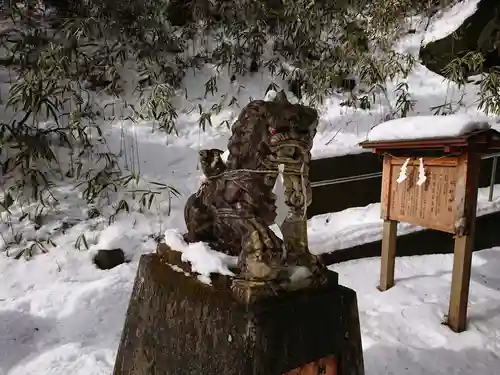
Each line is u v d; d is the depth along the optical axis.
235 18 6.54
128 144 4.55
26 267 3.38
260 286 1.36
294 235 1.48
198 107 5.32
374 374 2.55
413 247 4.25
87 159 4.28
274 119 1.39
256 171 1.46
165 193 4.13
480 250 4.40
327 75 5.84
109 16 5.66
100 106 4.94
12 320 2.85
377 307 3.31
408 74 6.39
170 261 1.74
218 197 1.56
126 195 4.07
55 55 4.57
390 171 3.47
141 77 5.43
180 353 1.51
